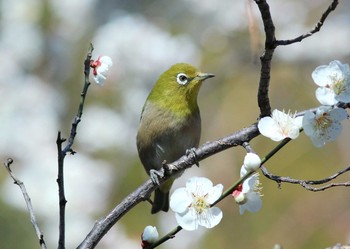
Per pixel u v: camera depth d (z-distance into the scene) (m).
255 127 5.78
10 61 14.63
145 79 13.89
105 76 5.72
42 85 14.52
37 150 13.24
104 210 12.70
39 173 12.79
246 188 4.93
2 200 12.45
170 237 5.01
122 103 13.88
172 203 4.93
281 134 4.88
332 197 12.76
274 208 12.74
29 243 12.24
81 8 15.23
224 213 12.68
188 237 12.31
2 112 13.66
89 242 5.61
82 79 14.60
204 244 12.38
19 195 12.52
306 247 12.42
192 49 14.22
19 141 13.28
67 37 15.15
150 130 9.31
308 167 13.04
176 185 12.66
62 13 15.26
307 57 14.52
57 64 14.91
